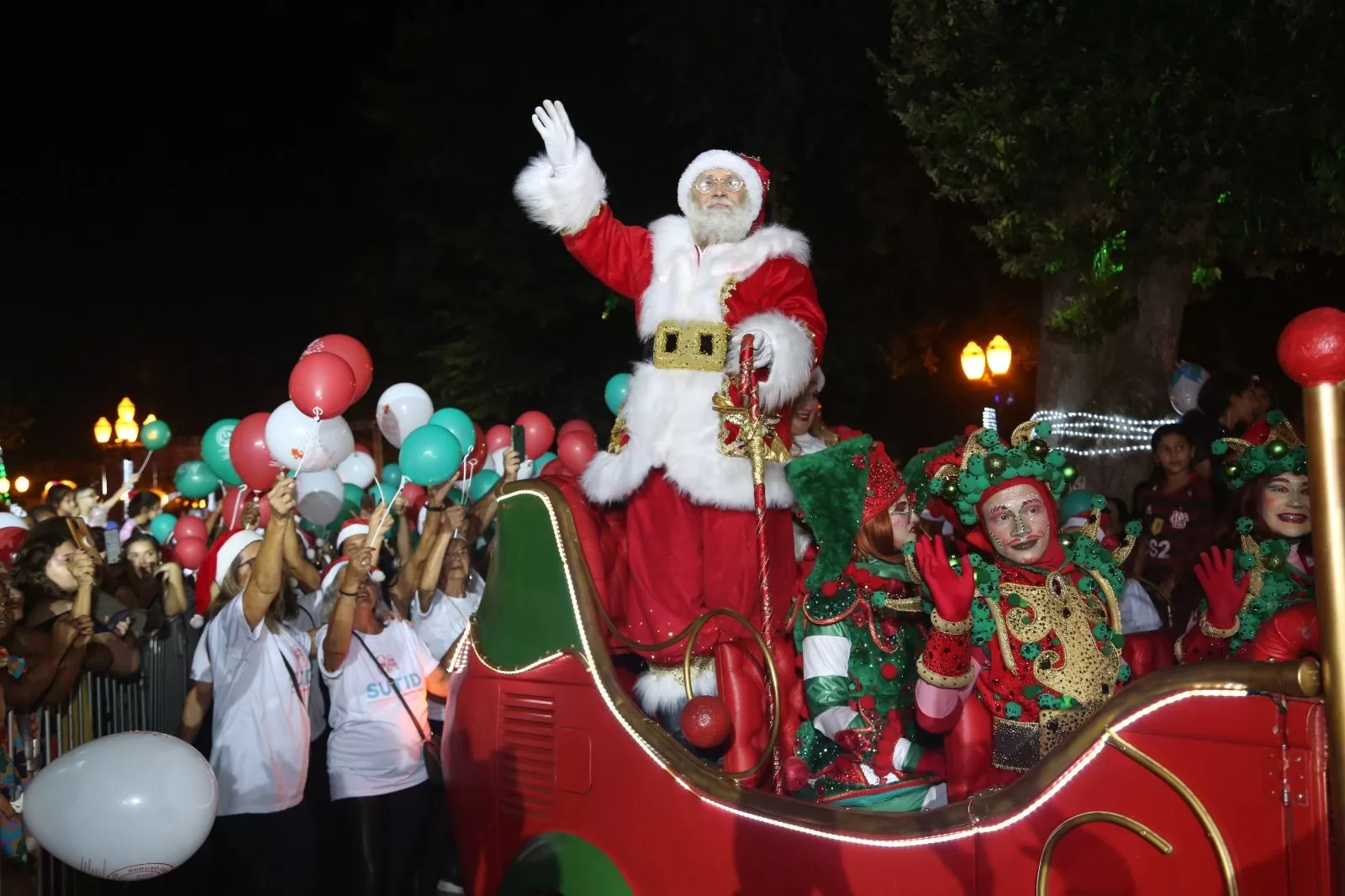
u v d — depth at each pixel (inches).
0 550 239.1
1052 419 484.1
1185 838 101.0
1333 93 361.4
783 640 165.8
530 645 163.8
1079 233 412.8
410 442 266.4
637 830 145.3
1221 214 392.5
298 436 237.8
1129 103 380.8
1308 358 89.9
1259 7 363.6
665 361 169.9
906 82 441.7
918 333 792.3
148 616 274.1
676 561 164.1
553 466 312.0
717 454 161.6
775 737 137.0
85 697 219.3
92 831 143.3
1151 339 466.6
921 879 118.0
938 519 162.7
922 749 144.3
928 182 689.6
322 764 267.9
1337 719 90.4
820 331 172.6
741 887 133.7
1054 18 394.6
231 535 266.8
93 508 347.9
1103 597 136.6
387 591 257.1
